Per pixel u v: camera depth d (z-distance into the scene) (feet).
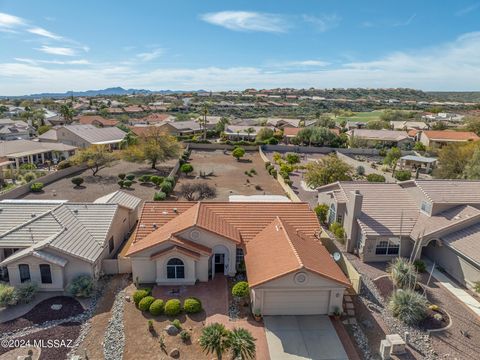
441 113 574.56
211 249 82.84
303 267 67.62
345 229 107.86
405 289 80.07
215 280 83.61
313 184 161.48
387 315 73.31
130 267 86.89
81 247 82.17
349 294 79.82
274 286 68.74
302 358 60.54
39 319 68.74
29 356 58.39
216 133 382.42
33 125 374.22
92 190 164.14
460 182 107.04
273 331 66.95
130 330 66.03
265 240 84.53
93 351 60.64
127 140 235.81
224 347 55.16
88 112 577.84
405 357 61.31
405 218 101.24
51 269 77.05
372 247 97.14
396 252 98.63
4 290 71.36
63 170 190.80
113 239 96.78
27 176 178.29
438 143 314.96
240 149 253.85
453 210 98.73
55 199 149.18
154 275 81.82
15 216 92.84
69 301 75.10
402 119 518.37
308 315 72.28
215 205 96.68
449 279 88.89
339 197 112.57
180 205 97.50
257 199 119.34
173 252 78.38
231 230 88.07
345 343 64.64
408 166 249.14
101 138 274.98
